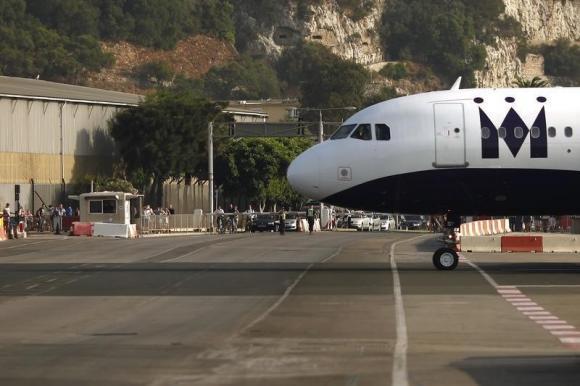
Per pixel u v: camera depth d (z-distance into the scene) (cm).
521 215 10962
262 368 5147
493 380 4800
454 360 5344
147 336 6284
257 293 8781
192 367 5184
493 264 12138
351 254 14188
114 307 7850
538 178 10556
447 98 10775
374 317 7125
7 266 11938
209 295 8650
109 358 5459
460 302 7988
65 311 7606
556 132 10525
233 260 12875
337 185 10744
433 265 11850
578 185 10575
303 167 10819
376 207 10850
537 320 6931
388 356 5484
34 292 8969
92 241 17950
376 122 10750
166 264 12194
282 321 6944
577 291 8762
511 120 10562
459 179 10600
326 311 7481
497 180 10575
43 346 5897
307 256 13700
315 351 5669
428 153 10600
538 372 4994
